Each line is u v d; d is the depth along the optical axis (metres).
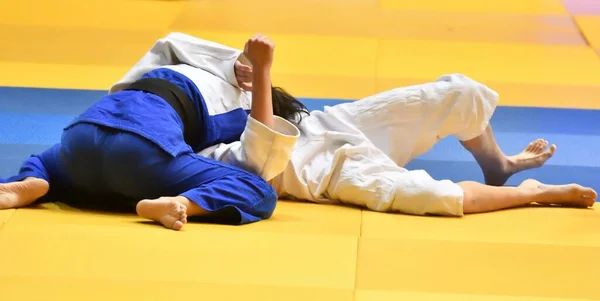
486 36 24.30
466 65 21.64
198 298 9.38
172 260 10.27
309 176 12.95
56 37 23.20
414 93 13.69
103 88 19.36
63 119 17.25
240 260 10.34
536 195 12.87
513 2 28.23
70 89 19.20
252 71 12.52
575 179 15.05
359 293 9.59
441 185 12.34
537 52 22.89
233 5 27.00
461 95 13.62
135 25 24.56
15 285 9.56
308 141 13.28
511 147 16.45
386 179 12.50
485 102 13.73
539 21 26.03
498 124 17.73
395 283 9.88
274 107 13.42
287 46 22.77
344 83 19.98
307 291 9.61
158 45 13.62
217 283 9.73
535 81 20.55
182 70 13.16
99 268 10.01
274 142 12.02
